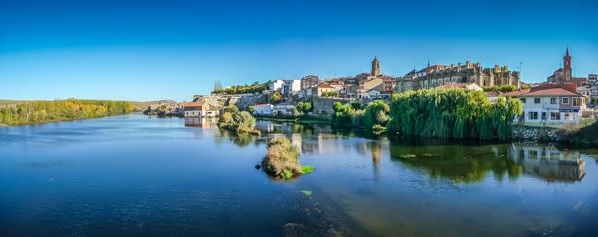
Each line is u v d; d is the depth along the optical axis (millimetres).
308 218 33531
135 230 31344
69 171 53750
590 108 102625
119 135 109062
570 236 29031
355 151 70625
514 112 81625
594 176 46875
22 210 36469
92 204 38156
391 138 91062
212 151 73375
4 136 105812
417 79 173375
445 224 31812
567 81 160875
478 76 146250
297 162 56156
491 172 50375
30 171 54000
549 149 67250
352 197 39625
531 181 45250
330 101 180000
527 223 31828
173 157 65875
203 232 30734
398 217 33562
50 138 100188
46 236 30328
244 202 38281
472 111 85000
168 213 35281
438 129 88812
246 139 95938
